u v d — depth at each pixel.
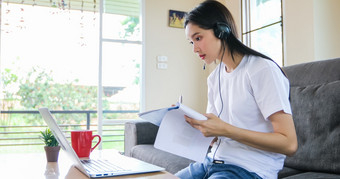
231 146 1.05
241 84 1.03
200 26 1.05
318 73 1.50
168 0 4.25
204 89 4.39
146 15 4.14
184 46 4.31
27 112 4.45
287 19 3.22
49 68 4.89
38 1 3.94
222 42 1.08
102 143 4.00
